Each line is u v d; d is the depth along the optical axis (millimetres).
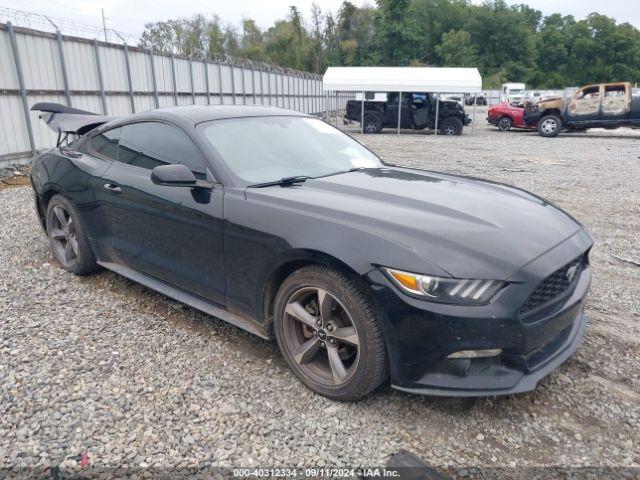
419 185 3330
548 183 9875
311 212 2791
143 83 15555
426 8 94000
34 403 2721
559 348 2809
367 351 2553
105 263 4246
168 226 3473
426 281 2381
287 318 2912
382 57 75375
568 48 102125
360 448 2434
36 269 4715
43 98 11438
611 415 2697
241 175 3240
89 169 4125
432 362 2443
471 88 23531
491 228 2682
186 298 3539
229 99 22234
